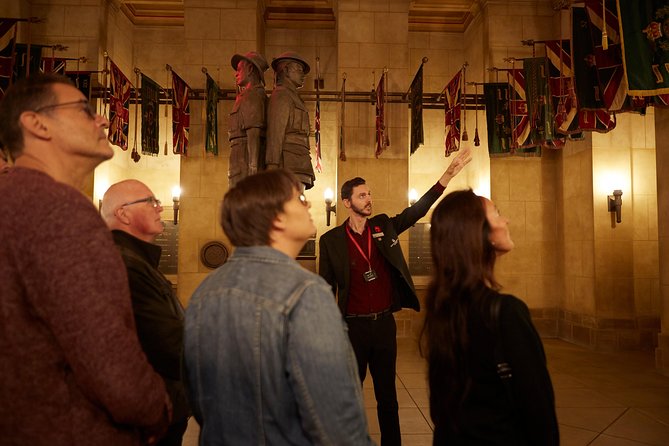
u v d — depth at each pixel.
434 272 1.80
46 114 1.46
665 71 5.60
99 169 9.84
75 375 1.21
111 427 1.27
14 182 1.23
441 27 12.01
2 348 1.19
